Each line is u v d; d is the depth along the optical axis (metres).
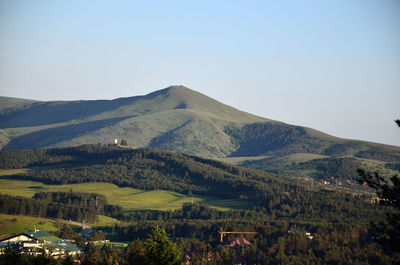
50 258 142.75
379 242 62.94
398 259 62.94
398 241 61.03
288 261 191.62
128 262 121.56
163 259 102.56
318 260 197.25
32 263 138.38
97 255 183.38
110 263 140.38
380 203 62.69
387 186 62.31
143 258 107.75
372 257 188.50
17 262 130.62
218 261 189.75
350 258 192.62
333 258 195.75
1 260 127.75
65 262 143.38
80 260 185.12
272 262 195.75
